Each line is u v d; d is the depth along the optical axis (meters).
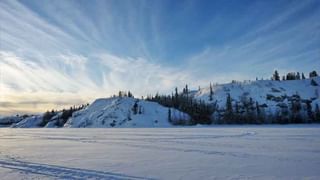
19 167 23.55
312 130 90.50
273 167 22.91
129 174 20.66
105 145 43.91
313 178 19.06
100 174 20.58
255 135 65.19
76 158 29.11
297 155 29.56
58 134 87.38
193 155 30.64
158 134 77.19
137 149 37.31
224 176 19.91
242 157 28.52
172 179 19.06
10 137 70.56
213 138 57.06
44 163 25.66
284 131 84.62
